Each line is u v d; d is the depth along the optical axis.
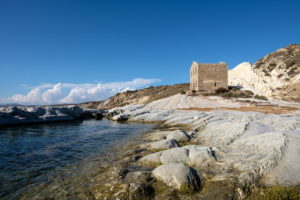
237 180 4.65
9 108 20.59
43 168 7.22
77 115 30.81
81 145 11.20
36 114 23.36
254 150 6.69
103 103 109.25
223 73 53.66
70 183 5.71
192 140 10.60
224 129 10.75
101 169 6.78
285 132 8.01
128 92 110.38
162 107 37.72
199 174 5.29
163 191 4.63
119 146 10.71
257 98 42.88
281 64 61.75
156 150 8.53
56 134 15.18
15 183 5.91
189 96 49.28
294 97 45.22
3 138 13.16
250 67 67.56
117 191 4.64
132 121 25.34
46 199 4.86
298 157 5.37
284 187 4.20
